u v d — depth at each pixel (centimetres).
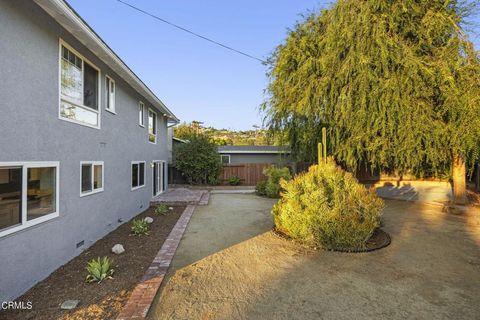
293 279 411
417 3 881
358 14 888
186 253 529
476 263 471
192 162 1875
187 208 1033
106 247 585
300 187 637
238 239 622
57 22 479
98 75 659
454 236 638
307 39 1059
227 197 1371
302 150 1248
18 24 384
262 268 454
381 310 325
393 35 880
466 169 1060
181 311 324
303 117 1138
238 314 318
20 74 389
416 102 854
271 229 709
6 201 367
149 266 461
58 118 486
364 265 464
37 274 418
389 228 712
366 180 1639
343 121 960
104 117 694
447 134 845
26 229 397
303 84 1050
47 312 325
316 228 561
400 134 867
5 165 361
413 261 481
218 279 412
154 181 1274
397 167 1027
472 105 792
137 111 978
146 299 348
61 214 491
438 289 377
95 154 640
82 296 362
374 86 859
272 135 1292
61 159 495
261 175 2098
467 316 312
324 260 488
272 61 1205
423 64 838
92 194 620
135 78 825
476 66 807
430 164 1016
